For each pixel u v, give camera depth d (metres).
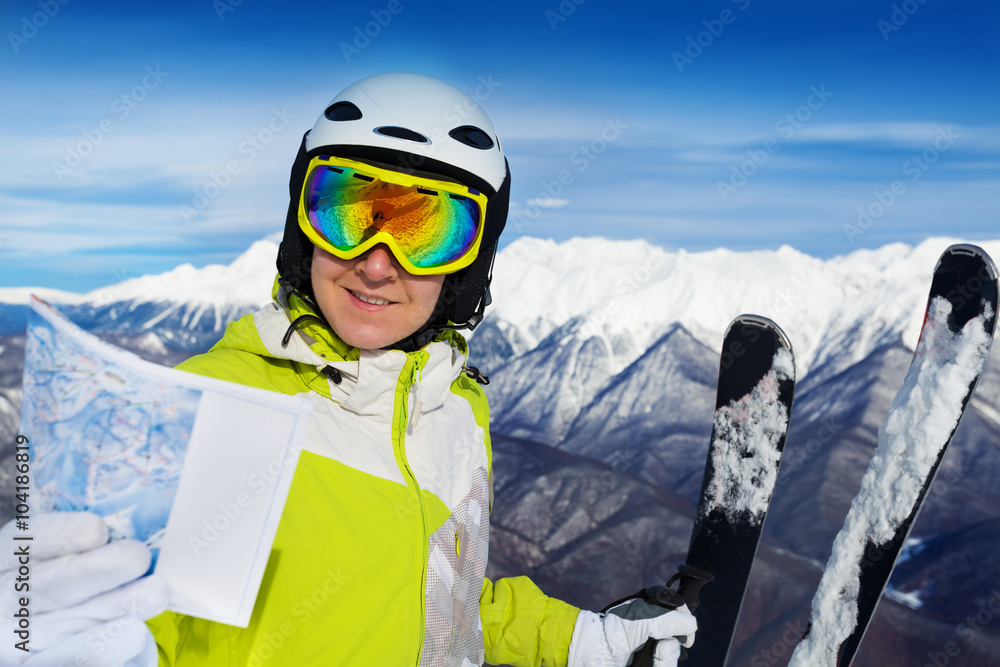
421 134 0.94
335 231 0.87
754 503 1.59
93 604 0.55
